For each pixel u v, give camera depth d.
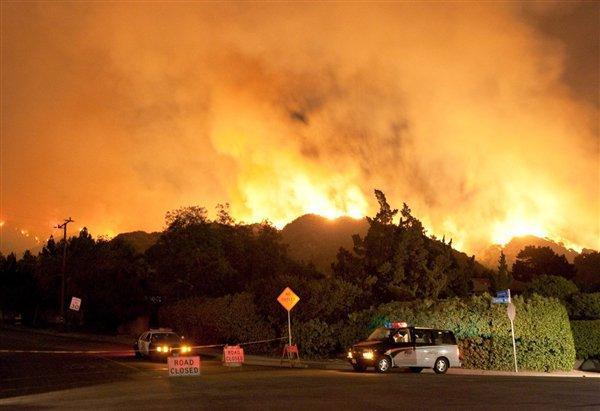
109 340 56.62
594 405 15.05
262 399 16.91
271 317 39.34
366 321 33.97
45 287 80.25
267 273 54.03
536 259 61.09
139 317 63.88
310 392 18.42
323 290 37.91
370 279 39.69
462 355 30.08
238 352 31.42
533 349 29.28
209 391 19.25
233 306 41.84
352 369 29.03
